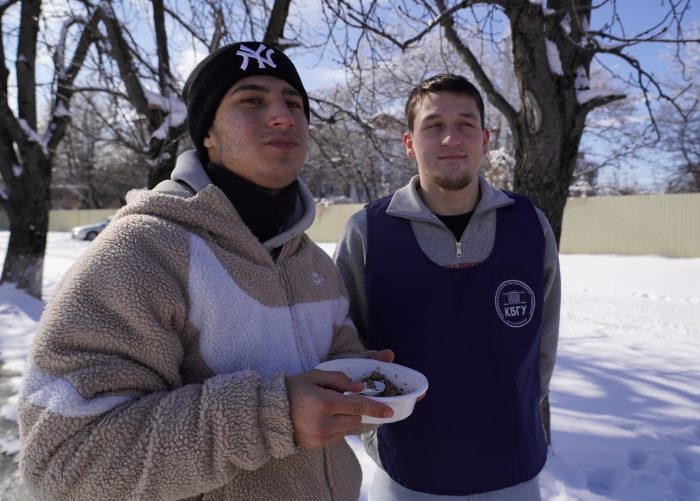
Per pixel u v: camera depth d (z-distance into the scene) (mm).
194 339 1067
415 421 1787
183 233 1079
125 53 5266
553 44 2840
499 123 14289
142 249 1013
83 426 863
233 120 1215
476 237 1854
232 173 1246
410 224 1877
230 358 1071
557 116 2861
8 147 7941
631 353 5680
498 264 1825
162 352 974
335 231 20234
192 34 5621
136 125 5887
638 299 9141
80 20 6324
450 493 1757
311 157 8734
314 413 904
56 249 20031
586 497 2695
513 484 1774
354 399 930
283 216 1310
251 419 899
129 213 1102
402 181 13758
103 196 34906
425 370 1783
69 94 7328
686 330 6938
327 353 1344
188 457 872
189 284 1053
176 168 1258
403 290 1829
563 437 3393
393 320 1832
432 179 1864
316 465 1199
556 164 2896
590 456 3146
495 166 13688
